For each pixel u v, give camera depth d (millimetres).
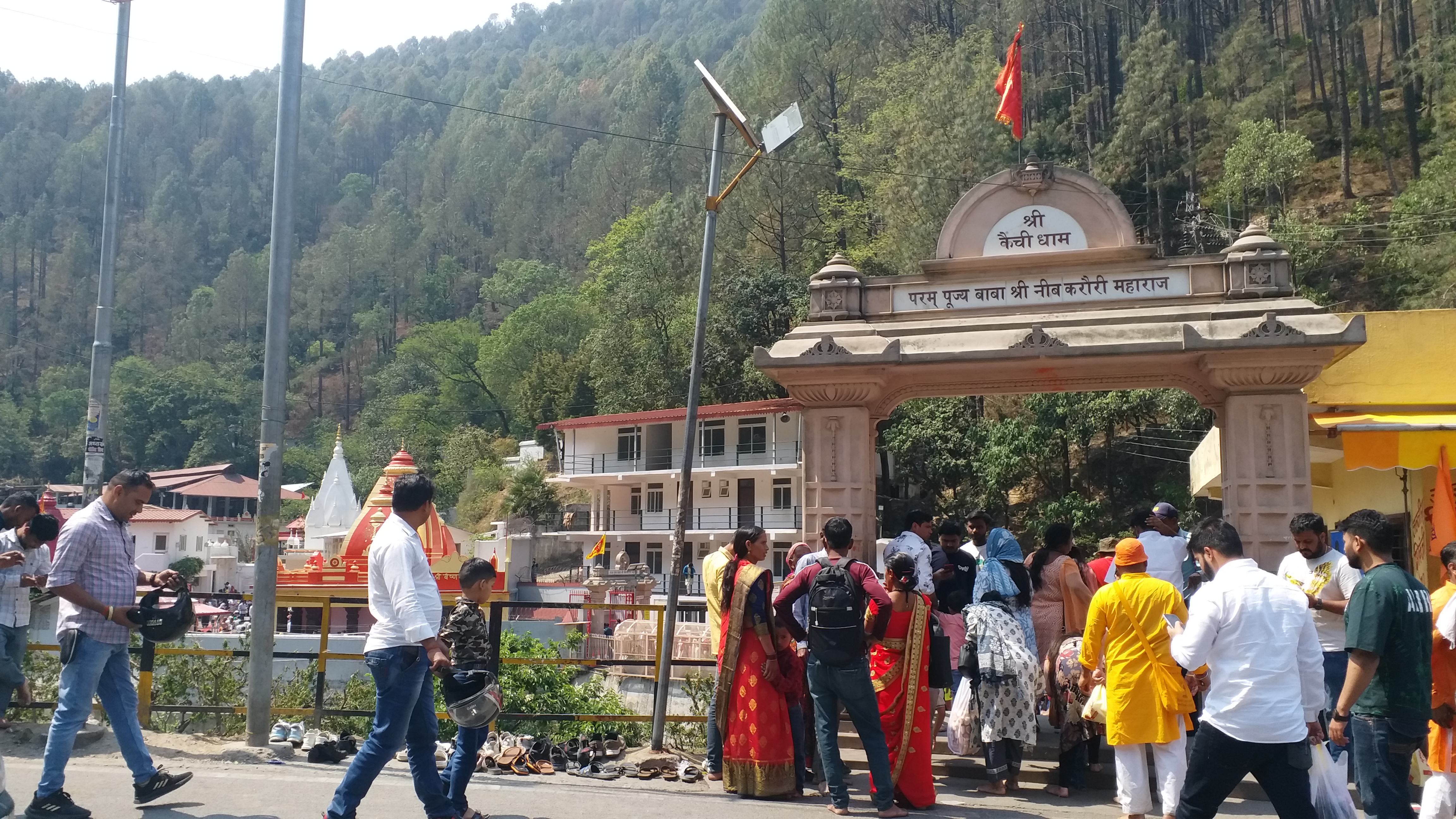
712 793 7715
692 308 50000
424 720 6211
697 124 84500
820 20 57750
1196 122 51281
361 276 127938
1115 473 36594
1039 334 9297
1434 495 9648
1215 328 9047
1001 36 57812
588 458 46062
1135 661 6504
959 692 8422
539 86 150875
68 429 101688
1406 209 37469
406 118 173500
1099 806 7594
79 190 149125
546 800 7223
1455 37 43625
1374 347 10836
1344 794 5719
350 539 29578
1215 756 5445
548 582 47969
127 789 7066
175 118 173250
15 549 8289
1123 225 9922
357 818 6516
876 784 7082
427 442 76875
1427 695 5555
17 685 8547
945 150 40062
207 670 10273
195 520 61625
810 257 48438
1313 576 7477
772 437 40281
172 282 136125
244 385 108750
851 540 7551
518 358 77000
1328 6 56188
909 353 9531
